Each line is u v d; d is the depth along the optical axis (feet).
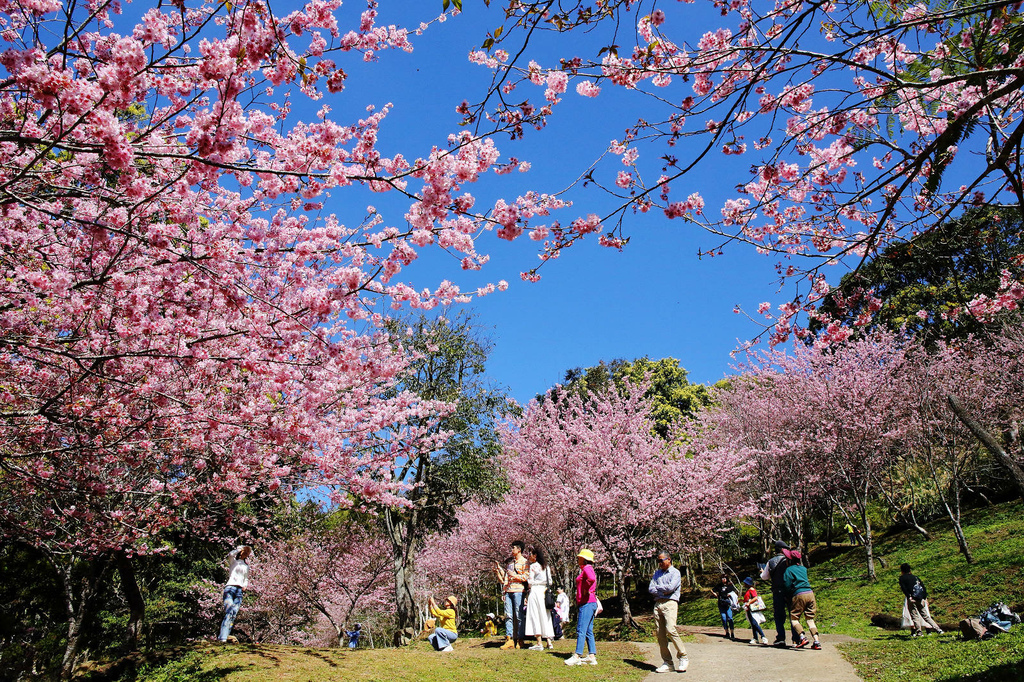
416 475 56.90
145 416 17.04
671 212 14.06
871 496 71.72
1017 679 16.93
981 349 56.49
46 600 40.37
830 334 15.87
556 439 51.65
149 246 10.67
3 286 12.70
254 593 60.85
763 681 22.43
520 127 11.69
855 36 9.99
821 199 15.72
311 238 15.44
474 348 60.80
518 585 30.71
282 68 10.52
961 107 12.09
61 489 17.35
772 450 60.80
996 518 54.03
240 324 14.61
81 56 10.05
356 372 16.81
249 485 23.85
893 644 27.76
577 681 23.44
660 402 119.34
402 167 12.27
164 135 10.32
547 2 10.51
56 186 10.43
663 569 26.76
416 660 25.53
